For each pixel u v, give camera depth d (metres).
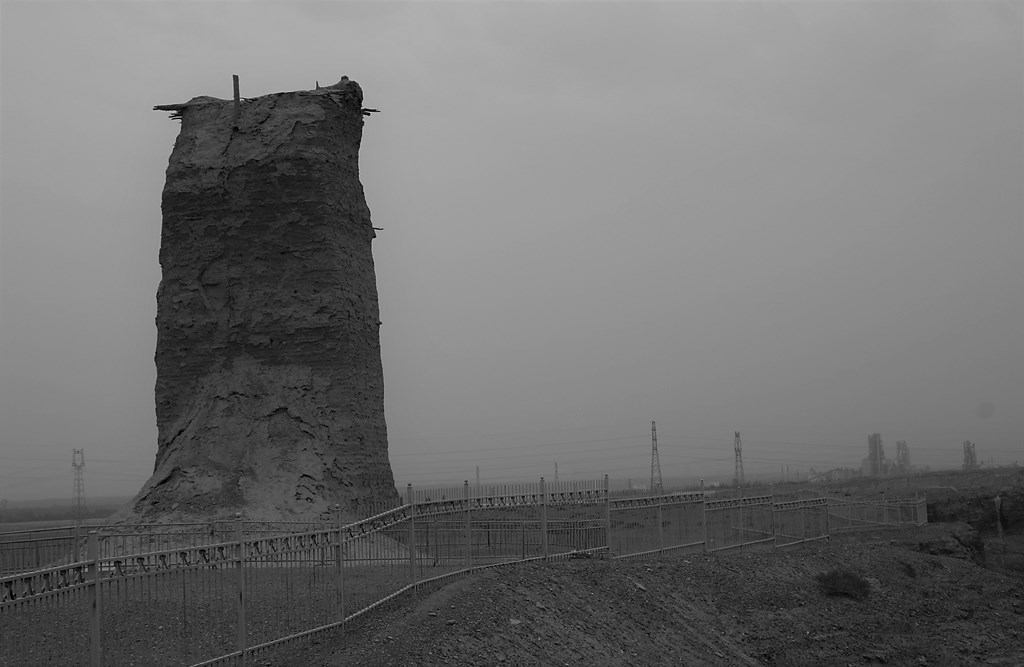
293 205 31.55
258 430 30.52
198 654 14.34
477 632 18.94
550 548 27.11
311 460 29.98
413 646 17.27
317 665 15.61
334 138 32.38
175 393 31.58
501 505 24.56
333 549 17.94
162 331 32.09
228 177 32.00
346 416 30.97
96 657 12.66
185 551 14.47
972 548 42.19
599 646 21.20
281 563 17.38
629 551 29.52
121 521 29.48
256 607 16.33
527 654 19.00
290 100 32.34
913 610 31.58
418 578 21.22
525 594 22.06
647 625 23.84
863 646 28.03
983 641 30.30
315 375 30.91
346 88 33.34
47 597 12.09
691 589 27.53
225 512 29.06
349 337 31.55
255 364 31.17
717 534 34.38
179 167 32.41
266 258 31.58
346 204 32.66
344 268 31.92
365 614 18.66
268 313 31.31
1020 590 35.53
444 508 22.84
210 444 30.42
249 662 15.39
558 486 27.16
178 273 32.09
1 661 11.60
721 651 24.62
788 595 29.52
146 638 14.02
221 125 32.72
